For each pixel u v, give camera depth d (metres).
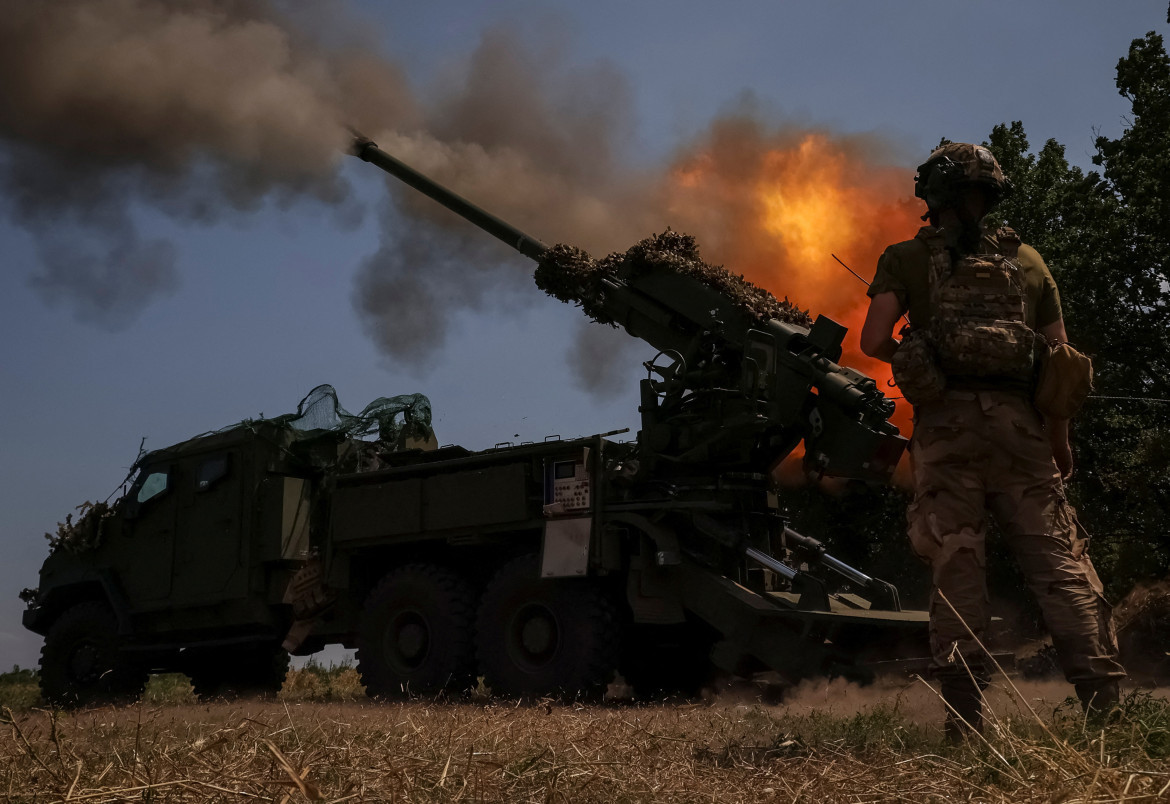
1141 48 21.31
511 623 9.47
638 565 9.00
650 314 9.80
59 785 2.78
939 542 3.93
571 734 4.28
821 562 9.53
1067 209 21.66
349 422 11.94
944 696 3.84
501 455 9.91
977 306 4.00
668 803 2.76
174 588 12.11
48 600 13.12
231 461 11.99
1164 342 20.39
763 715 5.11
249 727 3.76
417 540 10.41
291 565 11.68
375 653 10.23
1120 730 3.10
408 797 2.67
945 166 4.07
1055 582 3.92
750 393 8.76
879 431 8.34
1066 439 4.23
